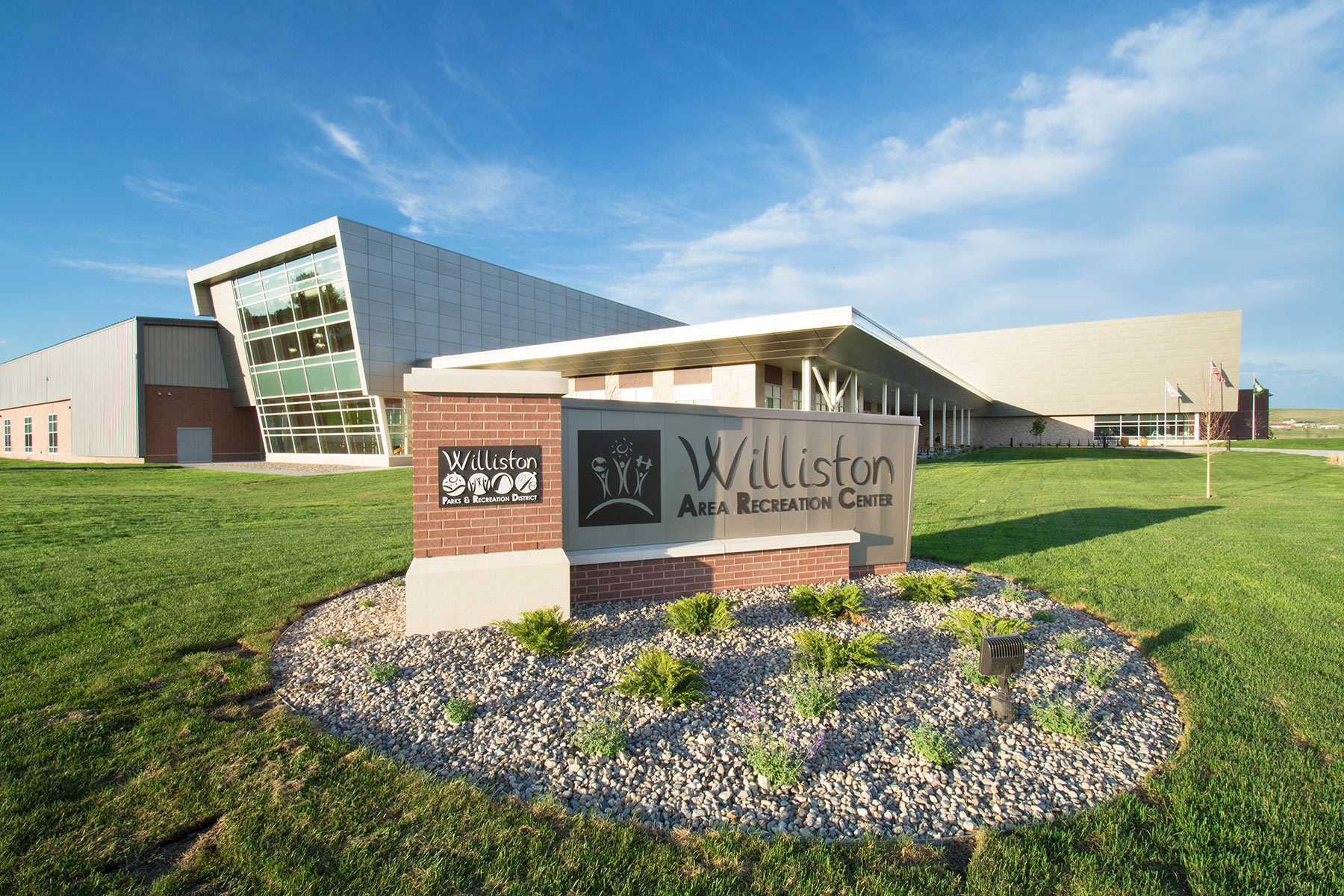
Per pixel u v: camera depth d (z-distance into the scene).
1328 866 2.93
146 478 26.47
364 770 3.57
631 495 6.95
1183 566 9.15
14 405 52.06
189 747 3.78
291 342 34.44
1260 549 10.48
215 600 6.95
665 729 4.12
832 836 3.15
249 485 23.05
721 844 3.03
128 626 6.04
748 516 7.58
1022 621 6.23
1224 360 56.44
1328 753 3.95
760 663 5.23
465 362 32.34
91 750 3.72
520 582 5.90
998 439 65.75
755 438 7.60
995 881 2.81
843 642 5.66
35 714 4.16
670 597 7.00
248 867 2.79
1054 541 11.47
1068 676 5.11
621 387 33.09
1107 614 6.84
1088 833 3.18
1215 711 4.50
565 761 3.74
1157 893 2.75
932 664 5.32
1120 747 4.04
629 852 2.95
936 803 3.45
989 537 11.94
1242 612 6.89
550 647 5.18
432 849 2.93
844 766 3.77
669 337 26.11
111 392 38.81
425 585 5.62
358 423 32.91
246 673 4.91
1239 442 60.81
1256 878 2.85
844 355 27.80
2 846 2.88
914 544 11.12
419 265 33.50
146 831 3.02
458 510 5.89
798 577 7.74
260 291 35.31
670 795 3.46
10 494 19.31
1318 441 63.84
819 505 8.04
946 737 4.11
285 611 6.53
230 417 40.19
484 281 37.28
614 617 6.23
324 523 13.28
